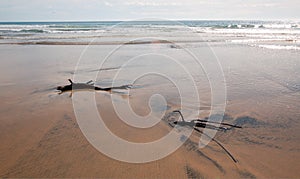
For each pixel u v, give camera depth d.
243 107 6.12
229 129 4.92
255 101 6.56
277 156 3.96
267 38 24.81
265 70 10.45
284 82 8.52
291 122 5.21
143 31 31.36
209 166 3.71
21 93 7.23
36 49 16.86
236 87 7.96
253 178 3.44
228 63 12.08
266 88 7.80
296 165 3.72
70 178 3.41
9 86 8.02
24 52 15.60
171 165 3.72
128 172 3.55
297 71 10.25
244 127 5.01
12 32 34.03
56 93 7.26
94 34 28.14
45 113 5.63
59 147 4.16
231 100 6.67
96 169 3.60
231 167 3.68
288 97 6.88
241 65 11.59
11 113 5.61
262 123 5.18
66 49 16.78
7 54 14.84
